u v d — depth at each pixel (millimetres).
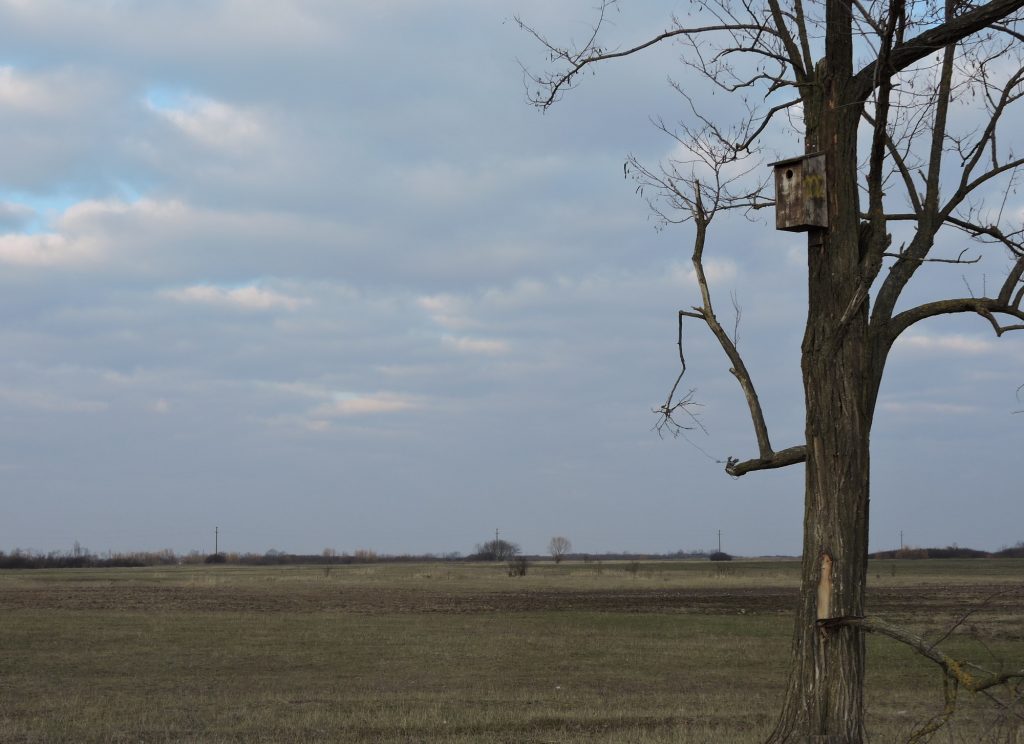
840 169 8328
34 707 16375
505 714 15273
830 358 8148
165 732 13648
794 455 8500
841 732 7762
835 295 8242
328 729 13844
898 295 8547
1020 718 7645
